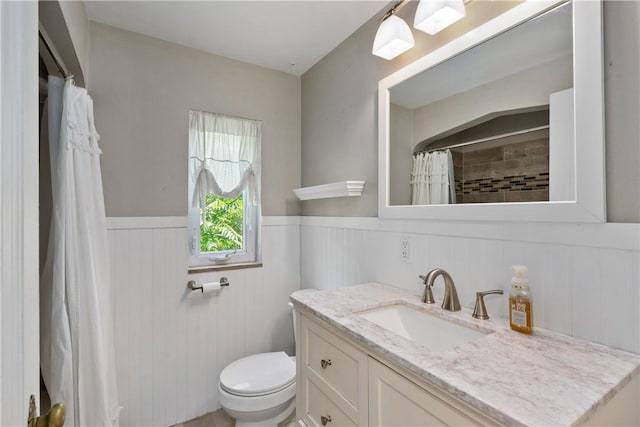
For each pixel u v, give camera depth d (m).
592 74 0.85
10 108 0.43
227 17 1.64
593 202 0.85
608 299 0.83
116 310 1.68
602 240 0.84
